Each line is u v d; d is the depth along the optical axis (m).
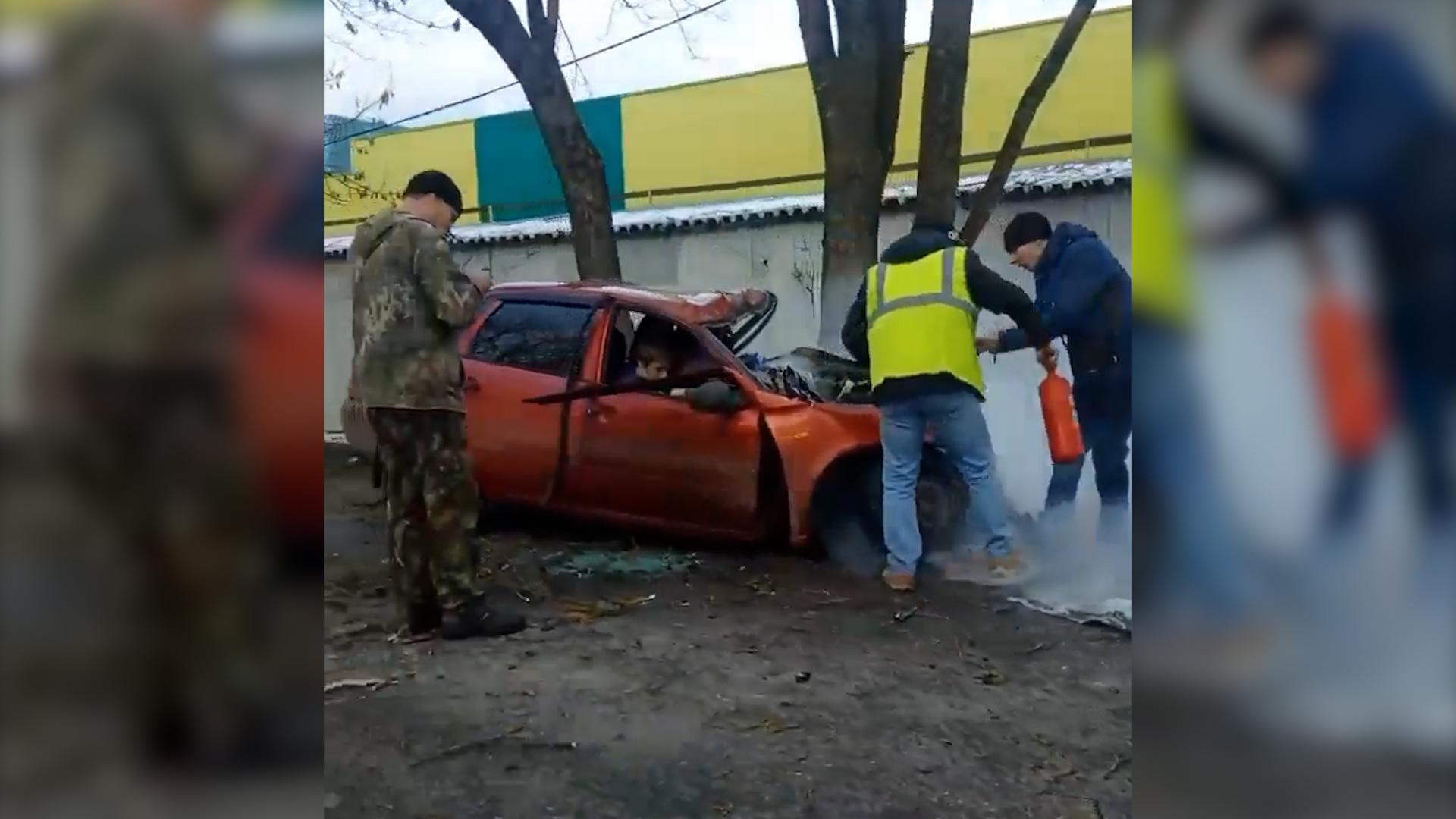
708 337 4.82
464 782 2.74
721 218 6.56
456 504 3.80
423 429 3.75
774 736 3.05
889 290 4.29
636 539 4.91
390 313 3.67
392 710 3.18
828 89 5.91
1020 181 5.90
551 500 4.79
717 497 4.56
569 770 2.83
